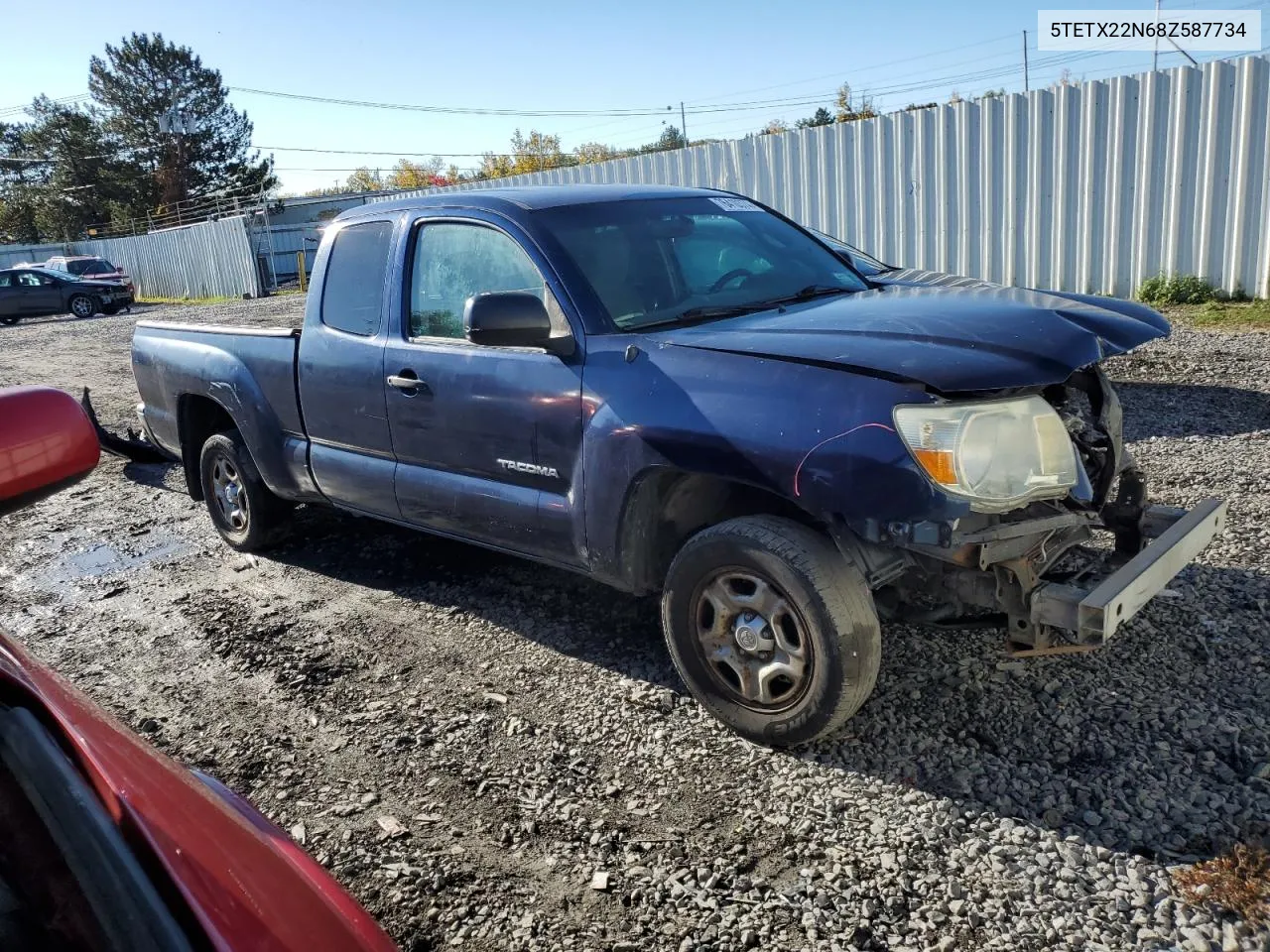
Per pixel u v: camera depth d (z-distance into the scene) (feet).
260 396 16.94
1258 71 32.60
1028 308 11.46
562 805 10.34
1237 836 8.89
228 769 11.51
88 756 4.95
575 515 12.07
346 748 11.78
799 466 9.88
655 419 10.96
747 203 16.14
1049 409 10.20
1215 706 10.92
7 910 4.32
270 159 223.71
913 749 10.69
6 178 257.14
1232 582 13.73
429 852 9.77
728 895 8.84
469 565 17.38
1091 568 11.96
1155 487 17.94
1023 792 9.82
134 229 192.85
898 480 9.41
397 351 14.24
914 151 40.01
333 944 4.66
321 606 16.15
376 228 15.16
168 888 4.38
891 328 10.78
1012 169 37.93
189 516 22.31
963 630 11.09
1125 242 36.45
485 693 12.79
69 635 15.81
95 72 209.97
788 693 10.64
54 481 6.56
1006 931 8.13
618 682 12.74
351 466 15.42
